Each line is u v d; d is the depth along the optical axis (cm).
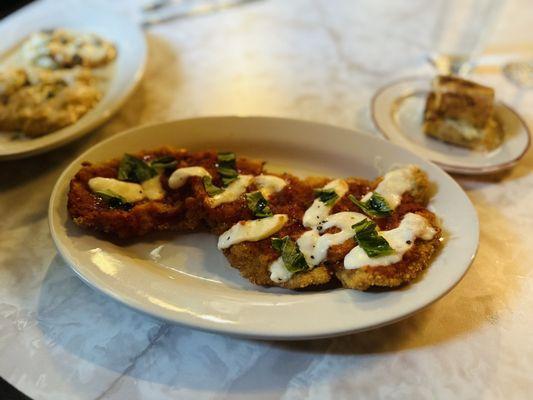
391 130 43
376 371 28
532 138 44
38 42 53
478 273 32
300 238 31
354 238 31
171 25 60
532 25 60
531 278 32
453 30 59
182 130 40
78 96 44
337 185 35
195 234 35
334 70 53
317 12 63
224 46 56
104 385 27
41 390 27
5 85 44
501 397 26
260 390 27
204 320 26
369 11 63
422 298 28
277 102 48
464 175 40
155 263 33
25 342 29
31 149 38
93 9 59
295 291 30
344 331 26
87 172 34
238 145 40
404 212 33
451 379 27
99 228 32
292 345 29
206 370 28
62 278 32
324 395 27
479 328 30
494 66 53
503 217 37
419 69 53
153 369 28
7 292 31
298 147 40
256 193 34
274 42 57
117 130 45
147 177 35
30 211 37
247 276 31
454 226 33
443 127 42
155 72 52
